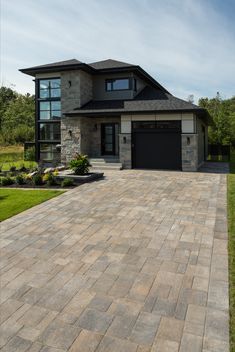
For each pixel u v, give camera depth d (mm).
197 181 12555
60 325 3559
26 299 4113
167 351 3121
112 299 4074
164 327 3488
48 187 11852
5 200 9719
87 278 4664
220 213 7898
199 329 3443
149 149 16953
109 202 9312
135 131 17094
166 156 16672
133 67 19109
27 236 6566
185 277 4637
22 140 40688
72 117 19000
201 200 9273
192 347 3166
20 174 14703
